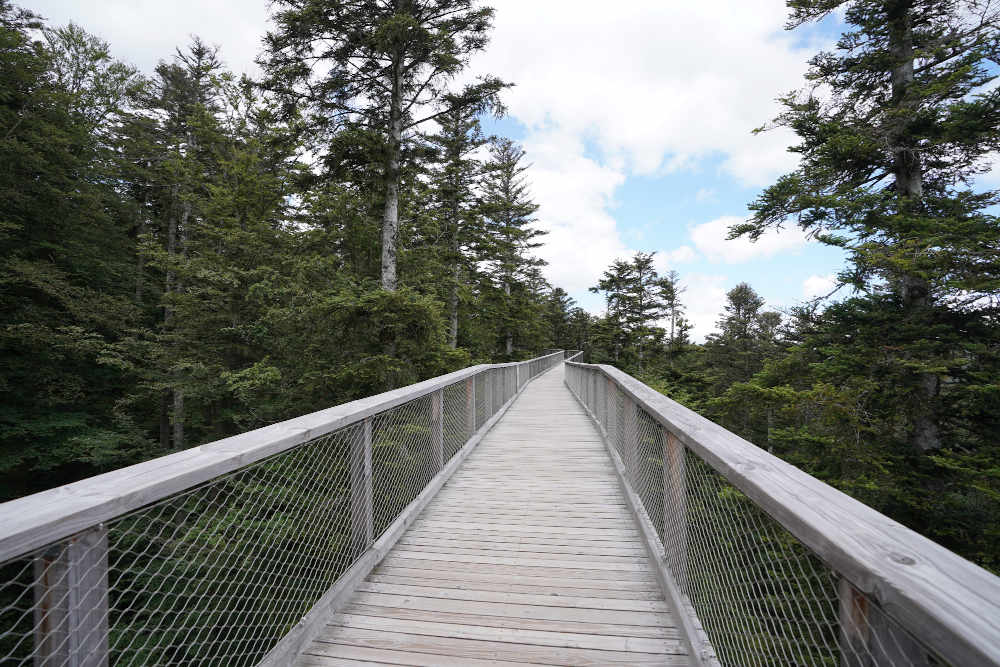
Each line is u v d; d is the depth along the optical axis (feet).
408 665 6.59
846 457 23.76
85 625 3.67
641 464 12.07
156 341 38.58
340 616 7.82
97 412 39.22
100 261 41.29
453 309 54.08
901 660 2.67
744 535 4.73
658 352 99.76
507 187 87.92
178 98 56.49
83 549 3.66
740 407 29.01
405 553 10.23
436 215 54.90
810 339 28.55
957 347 23.43
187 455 5.10
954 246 21.40
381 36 26.73
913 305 25.72
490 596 8.45
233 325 34.09
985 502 22.02
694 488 6.72
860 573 2.68
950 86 24.36
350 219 35.29
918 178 27.63
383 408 9.78
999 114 23.32
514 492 14.44
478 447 20.84
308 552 7.61
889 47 28.19
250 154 36.68
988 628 2.09
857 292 26.84
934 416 23.56
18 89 37.58
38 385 35.24
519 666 6.56
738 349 101.09
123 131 50.06
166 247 51.57
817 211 27.66
